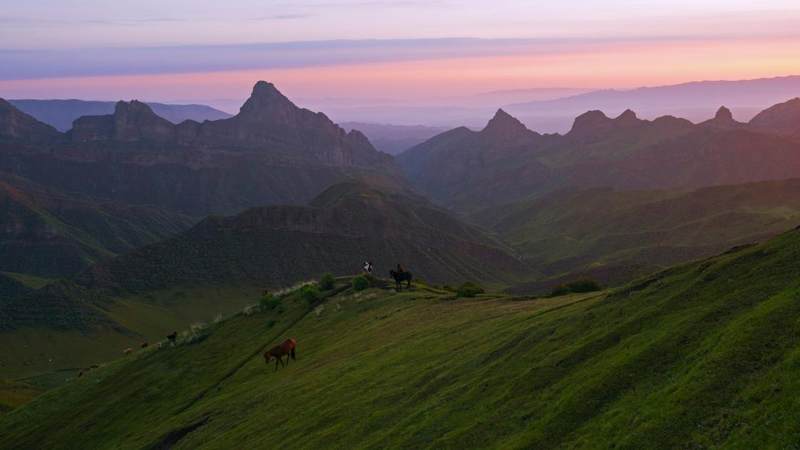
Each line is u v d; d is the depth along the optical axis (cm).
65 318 18575
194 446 4200
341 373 4344
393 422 3089
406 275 7388
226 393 5369
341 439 3125
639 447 1944
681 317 2598
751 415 1823
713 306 2530
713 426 1881
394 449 2716
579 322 3139
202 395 5731
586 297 4131
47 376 14375
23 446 6462
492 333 3850
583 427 2228
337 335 6000
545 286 17712
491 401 2764
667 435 1933
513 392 2725
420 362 3881
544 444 2239
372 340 5150
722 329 2323
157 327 19025
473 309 5153
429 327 4853
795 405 1738
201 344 7700
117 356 16700
